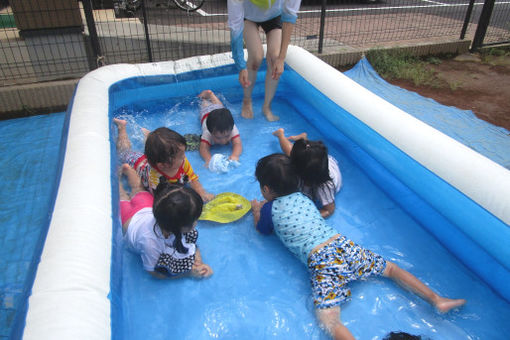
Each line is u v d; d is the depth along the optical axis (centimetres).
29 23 438
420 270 236
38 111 438
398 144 272
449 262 242
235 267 235
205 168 319
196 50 545
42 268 163
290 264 238
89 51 479
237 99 438
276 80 375
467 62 621
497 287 221
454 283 228
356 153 337
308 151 248
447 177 236
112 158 267
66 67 471
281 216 232
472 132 389
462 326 203
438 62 615
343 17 865
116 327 158
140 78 401
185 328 200
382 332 199
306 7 991
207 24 697
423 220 268
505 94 499
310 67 390
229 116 316
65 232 181
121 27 570
